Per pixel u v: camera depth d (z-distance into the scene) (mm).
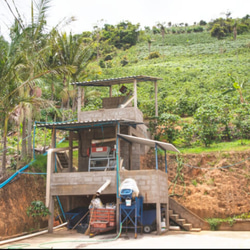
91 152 14602
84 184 13242
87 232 12727
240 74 42094
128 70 52438
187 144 21281
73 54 25266
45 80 19734
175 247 8766
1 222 11727
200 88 36656
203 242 9969
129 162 16156
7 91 14625
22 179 14117
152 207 14219
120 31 88750
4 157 13906
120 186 12680
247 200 15516
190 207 15867
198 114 20906
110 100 18922
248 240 10758
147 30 102062
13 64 14047
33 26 15531
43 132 23984
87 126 14312
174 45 79750
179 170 17922
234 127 21562
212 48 68938
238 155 17656
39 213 13352
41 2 15742
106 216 12414
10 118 17422
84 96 28438
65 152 18500
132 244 9656
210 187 16500
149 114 23141
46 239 11609
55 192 13531
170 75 46281
